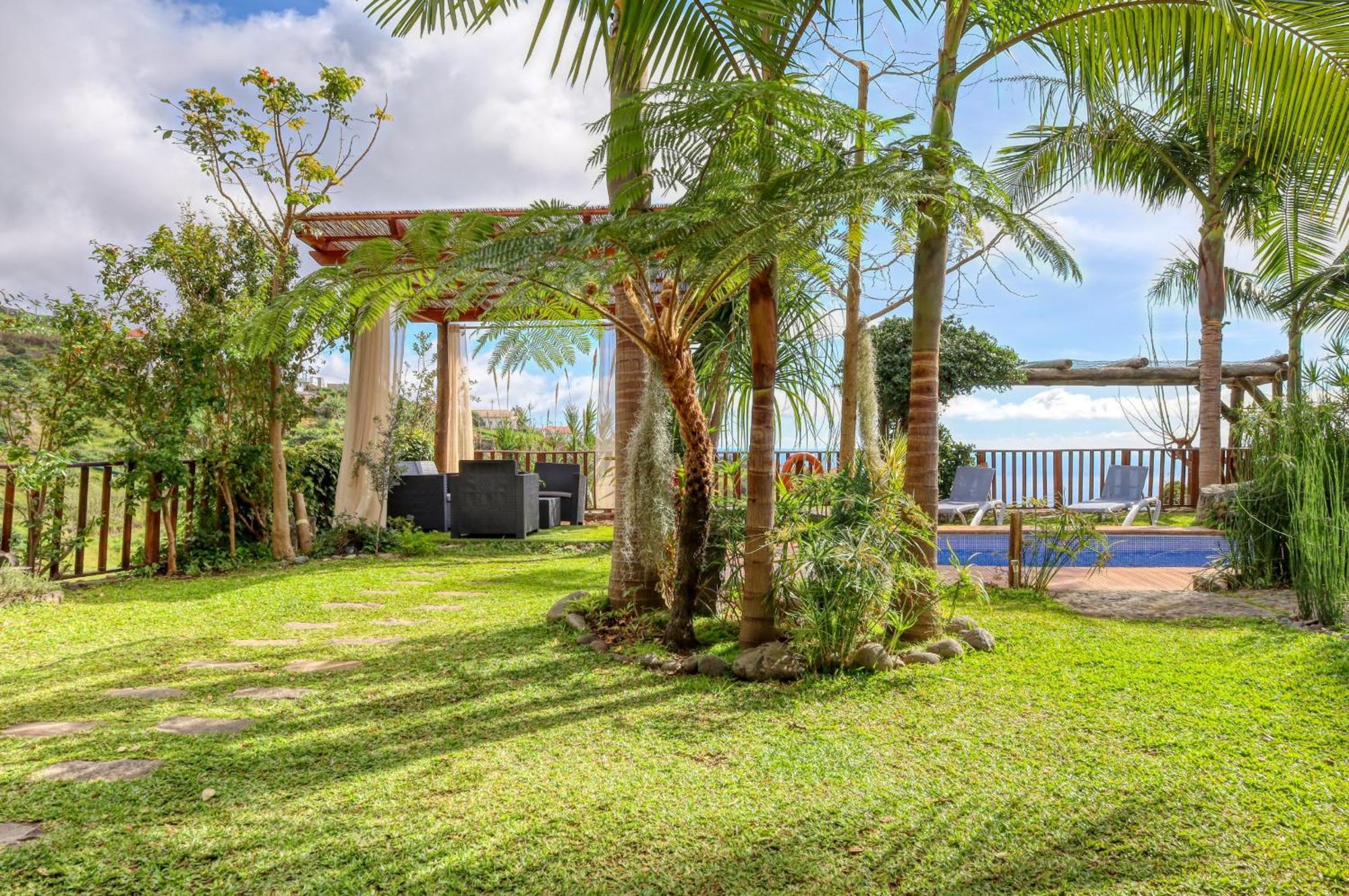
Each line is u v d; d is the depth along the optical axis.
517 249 3.26
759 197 3.29
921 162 3.42
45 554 6.12
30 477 5.84
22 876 1.79
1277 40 3.65
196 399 6.74
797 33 3.43
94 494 6.89
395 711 2.97
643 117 3.33
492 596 5.54
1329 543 4.29
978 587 4.18
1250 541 5.58
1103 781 2.25
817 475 4.25
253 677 3.48
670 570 4.35
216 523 7.27
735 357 6.12
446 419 11.16
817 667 3.44
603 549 8.45
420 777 2.34
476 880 1.76
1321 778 2.26
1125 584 5.92
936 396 3.82
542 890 1.73
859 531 3.61
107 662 3.78
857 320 5.88
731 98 3.04
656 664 3.57
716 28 3.53
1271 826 1.98
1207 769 2.34
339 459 9.27
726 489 4.64
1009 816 2.05
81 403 6.39
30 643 4.18
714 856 1.87
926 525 3.75
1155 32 3.87
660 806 2.12
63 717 2.95
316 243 8.66
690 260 3.31
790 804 2.13
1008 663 3.54
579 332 5.20
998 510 10.99
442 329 11.15
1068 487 13.24
